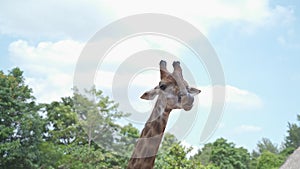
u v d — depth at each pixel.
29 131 21.14
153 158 3.35
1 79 21.88
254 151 55.50
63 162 17.55
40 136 21.12
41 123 21.19
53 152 19.78
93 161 13.33
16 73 22.73
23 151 20.56
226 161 37.84
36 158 20.69
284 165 21.42
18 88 22.22
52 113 21.06
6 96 21.25
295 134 52.91
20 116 21.27
